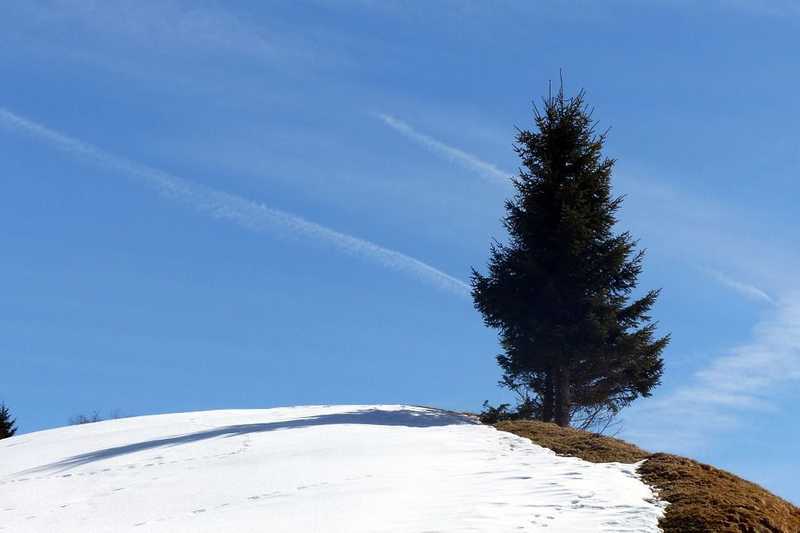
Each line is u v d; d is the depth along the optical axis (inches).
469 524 611.5
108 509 789.2
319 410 1430.9
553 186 1360.7
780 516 669.3
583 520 621.0
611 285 1358.3
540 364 1296.8
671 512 649.0
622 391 1378.0
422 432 1074.7
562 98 1430.9
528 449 926.4
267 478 840.3
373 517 648.4
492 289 1331.2
